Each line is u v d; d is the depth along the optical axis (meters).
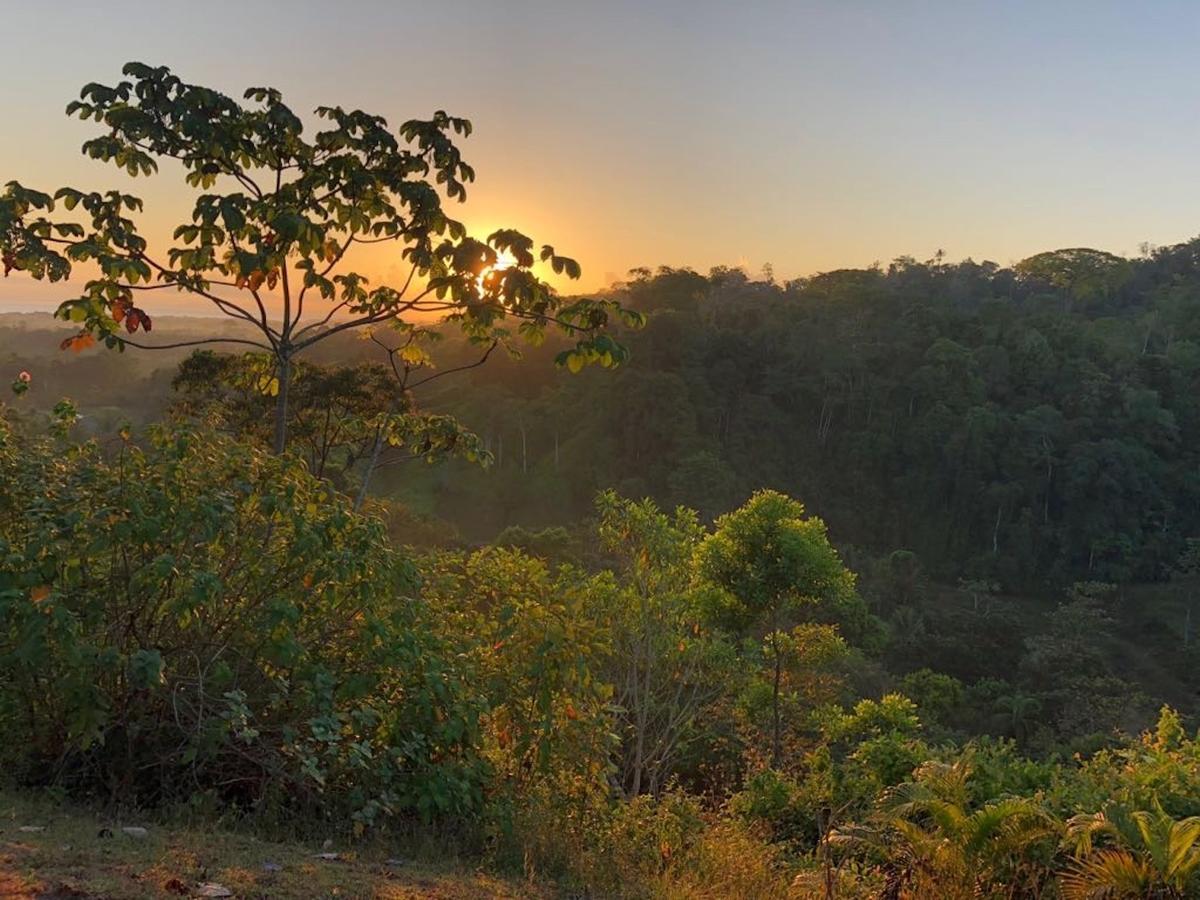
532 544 41.03
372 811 4.06
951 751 8.36
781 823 8.44
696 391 86.25
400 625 4.67
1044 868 5.27
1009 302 106.06
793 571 14.35
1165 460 83.19
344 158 5.73
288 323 6.20
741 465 82.69
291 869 3.39
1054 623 49.62
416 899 3.30
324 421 17.05
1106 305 125.25
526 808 4.83
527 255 5.29
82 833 3.41
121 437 4.61
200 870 3.15
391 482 86.50
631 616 14.56
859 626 23.05
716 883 5.07
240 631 4.35
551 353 98.94
